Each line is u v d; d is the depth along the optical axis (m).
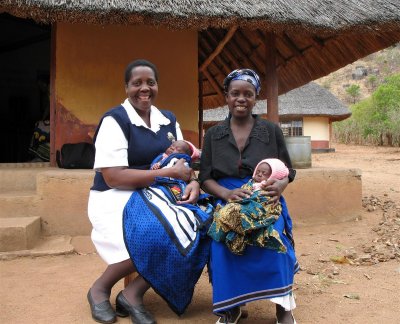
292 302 2.82
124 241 2.82
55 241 5.07
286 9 5.60
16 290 3.61
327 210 6.12
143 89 3.09
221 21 5.32
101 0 5.03
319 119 25.61
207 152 3.12
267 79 6.54
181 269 2.81
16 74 9.33
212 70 11.34
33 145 7.20
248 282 2.77
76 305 3.27
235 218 2.63
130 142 3.06
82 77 6.73
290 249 2.89
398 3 6.17
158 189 3.02
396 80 30.78
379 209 6.95
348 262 4.36
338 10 5.89
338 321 2.98
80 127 6.70
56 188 5.32
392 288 3.62
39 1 4.82
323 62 8.41
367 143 30.73
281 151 3.06
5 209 5.24
